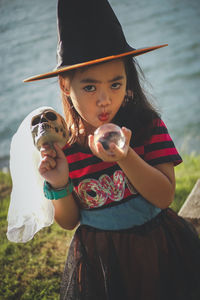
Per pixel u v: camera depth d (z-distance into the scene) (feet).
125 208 5.93
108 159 4.60
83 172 6.05
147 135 5.87
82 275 6.12
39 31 71.41
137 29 67.87
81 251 6.20
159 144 5.84
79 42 5.32
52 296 8.40
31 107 41.09
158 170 5.62
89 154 5.98
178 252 6.13
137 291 5.97
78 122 6.19
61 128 5.48
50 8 88.33
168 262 6.01
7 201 14.11
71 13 5.33
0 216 12.55
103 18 5.33
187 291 6.07
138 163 5.15
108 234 6.04
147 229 5.96
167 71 47.88
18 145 6.33
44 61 56.13
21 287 8.84
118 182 5.90
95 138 4.73
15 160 6.46
